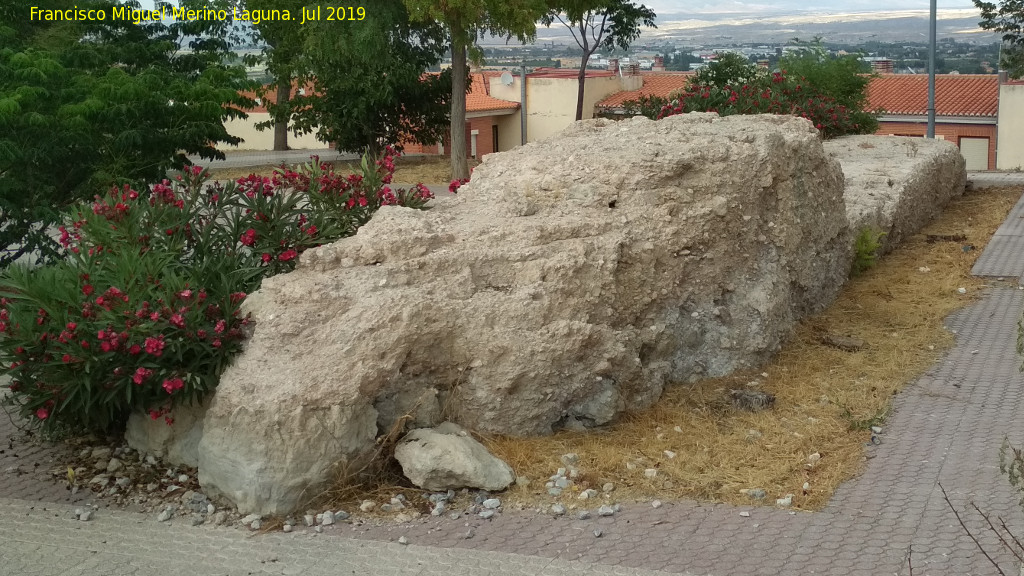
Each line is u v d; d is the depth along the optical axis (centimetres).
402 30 3194
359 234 828
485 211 933
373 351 724
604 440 794
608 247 859
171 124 1482
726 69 2745
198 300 740
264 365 711
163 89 1445
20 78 1305
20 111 1231
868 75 2519
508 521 671
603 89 4528
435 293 776
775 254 1023
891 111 4072
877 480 722
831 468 741
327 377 702
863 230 1309
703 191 955
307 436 683
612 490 714
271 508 673
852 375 941
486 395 776
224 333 729
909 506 676
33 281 743
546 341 786
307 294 744
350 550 627
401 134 3425
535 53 12875
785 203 1030
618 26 4209
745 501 697
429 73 3356
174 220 863
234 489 680
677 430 817
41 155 1255
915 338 1043
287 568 602
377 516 681
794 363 973
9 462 767
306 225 893
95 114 1330
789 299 1039
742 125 1105
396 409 751
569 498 702
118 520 674
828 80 2294
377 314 735
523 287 811
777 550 620
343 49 2884
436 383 775
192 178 924
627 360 839
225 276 787
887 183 1509
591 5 3306
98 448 786
